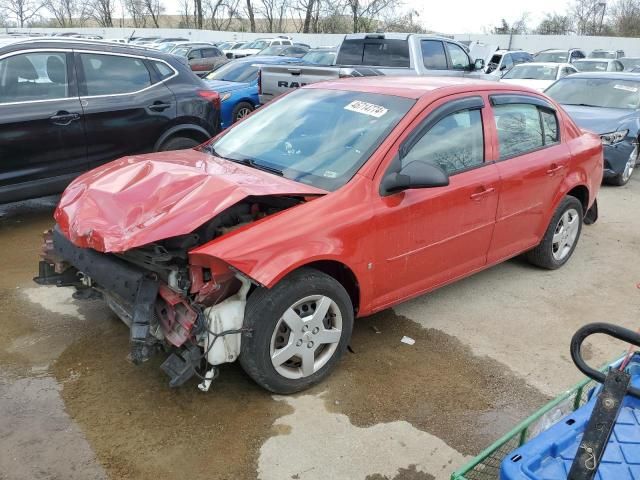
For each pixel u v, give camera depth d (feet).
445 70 37.42
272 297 9.89
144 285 9.67
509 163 14.25
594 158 17.48
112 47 20.72
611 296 15.94
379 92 13.34
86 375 11.12
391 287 12.08
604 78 32.14
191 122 22.38
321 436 9.78
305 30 146.30
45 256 12.10
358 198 11.05
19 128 18.10
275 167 12.16
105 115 19.99
